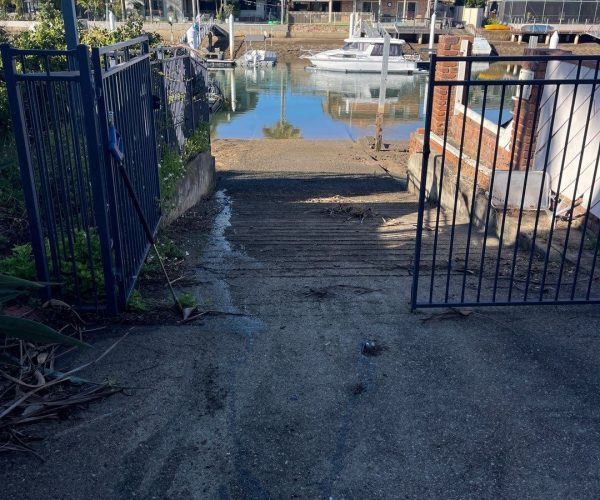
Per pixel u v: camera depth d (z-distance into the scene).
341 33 62.47
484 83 4.05
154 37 10.64
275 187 12.27
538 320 4.40
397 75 40.62
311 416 3.31
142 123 5.52
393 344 4.08
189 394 3.49
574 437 3.16
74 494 2.74
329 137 21.25
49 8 10.15
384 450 3.05
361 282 5.27
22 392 3.37
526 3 60.78
